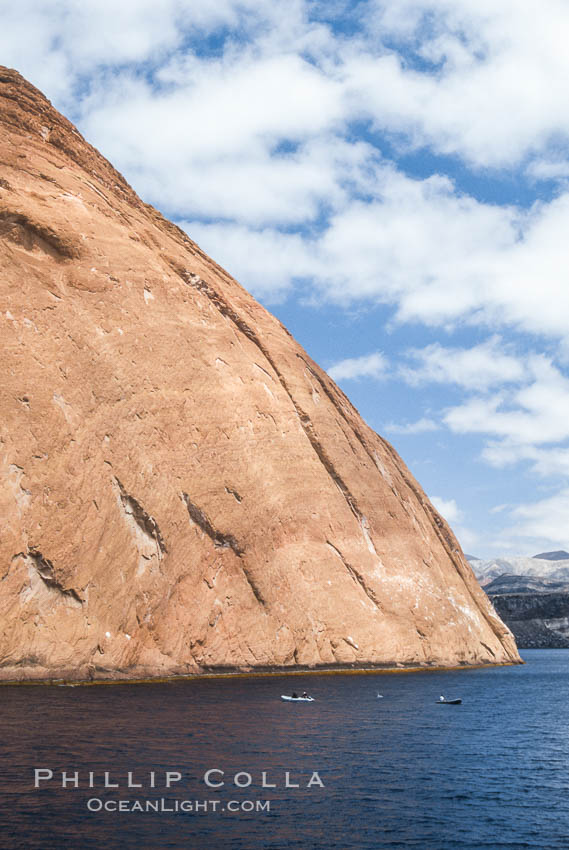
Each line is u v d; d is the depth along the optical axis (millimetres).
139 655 51750
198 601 56656
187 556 56875
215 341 68250
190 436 61125
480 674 75125
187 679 53594
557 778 26281
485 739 34594
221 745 28891
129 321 61406
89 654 48875
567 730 38250
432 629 74625
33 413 51562
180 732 31031
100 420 55312
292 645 61031
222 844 18234
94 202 68062
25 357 53219
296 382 76562
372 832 19734
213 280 77562
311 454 71875
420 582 76000
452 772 26797
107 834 18453
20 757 25250
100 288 60875
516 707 48312
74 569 49531
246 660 58062
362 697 48125
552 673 83625
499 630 96188
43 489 49875
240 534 61125
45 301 56594
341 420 81375
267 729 33219
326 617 64375
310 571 65062
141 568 53625
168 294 66438
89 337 57812
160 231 77688
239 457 63969
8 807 20109
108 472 54125
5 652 45562
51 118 73188
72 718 33094
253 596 60219
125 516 53938
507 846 19016
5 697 39906
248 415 67062
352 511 73812
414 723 38281
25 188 62906
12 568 46906
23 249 58781
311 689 51531
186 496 58812
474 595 93750
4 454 49156
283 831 19406
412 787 24375
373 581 70375
